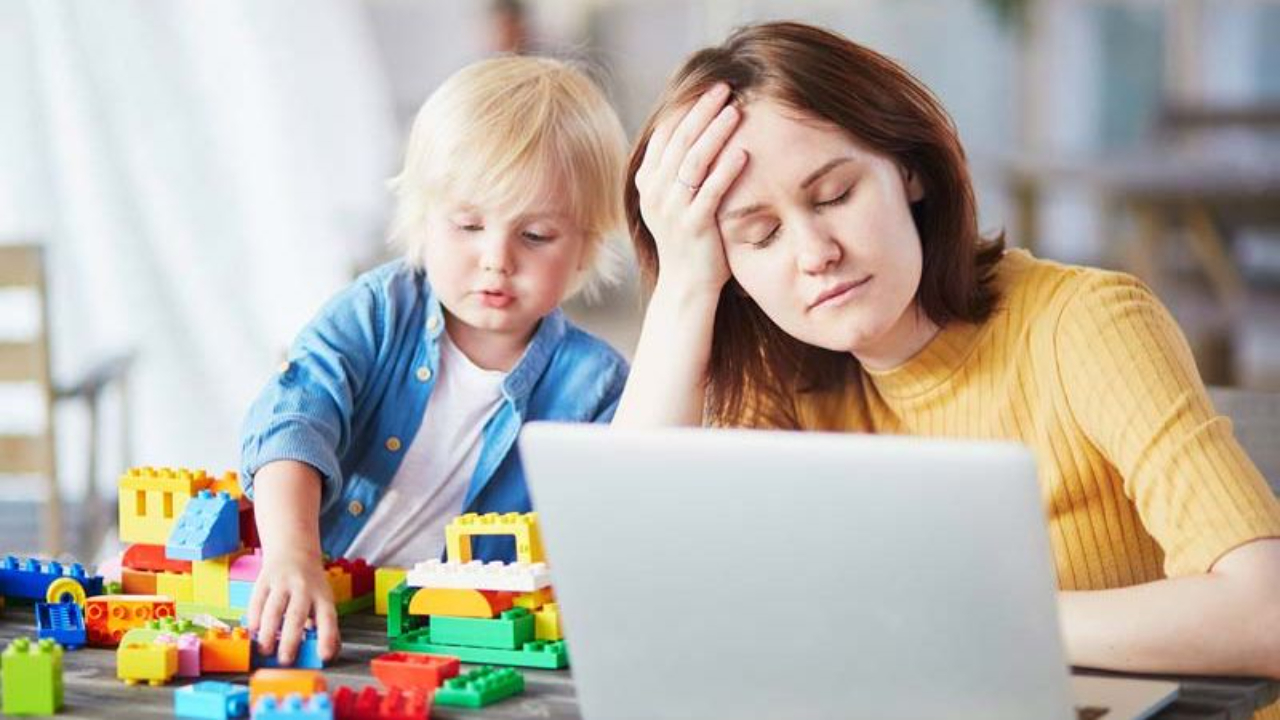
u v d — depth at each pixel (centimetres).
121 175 402
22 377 298
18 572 151
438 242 164
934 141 143
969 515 97
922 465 96
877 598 101
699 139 141
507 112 162
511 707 121
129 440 348
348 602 148
